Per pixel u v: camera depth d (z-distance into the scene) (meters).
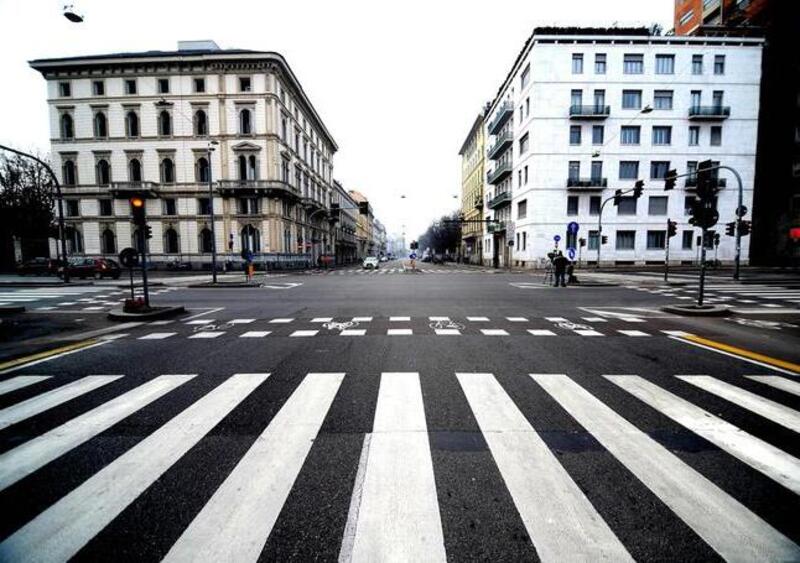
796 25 34.62
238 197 38.28
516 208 42.41
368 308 11.51
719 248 37.31
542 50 35.88
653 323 8.80
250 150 37.47
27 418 3.59
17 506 2.29
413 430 3.30
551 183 36.66
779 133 35.91
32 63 37.53
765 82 36.53
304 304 12.58
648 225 37.06
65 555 1.91
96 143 39.03
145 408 3.84
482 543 1.99
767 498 2.33
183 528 2.11
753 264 37.28
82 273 26.95
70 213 40.31
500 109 45.09
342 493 2.41
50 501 2.34
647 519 2.16
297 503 2.31
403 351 6.25
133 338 7.36
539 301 13.09
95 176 39.41
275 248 38.56
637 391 4.29
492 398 4.07
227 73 37.12
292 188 41.44
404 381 4.67
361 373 5.03
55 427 3.39
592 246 37.19
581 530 2.08
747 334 7.54
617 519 2.16
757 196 37.16
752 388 4.38
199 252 38.91
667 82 35.91
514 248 43.16
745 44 35.75
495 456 2.86
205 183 38.34
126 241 39.50
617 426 3.38
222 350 6.37
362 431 3.29
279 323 8.97
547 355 5.96
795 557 1.88
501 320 9.28
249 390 4.37
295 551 1.94
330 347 6.55
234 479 2.57
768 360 5.62
